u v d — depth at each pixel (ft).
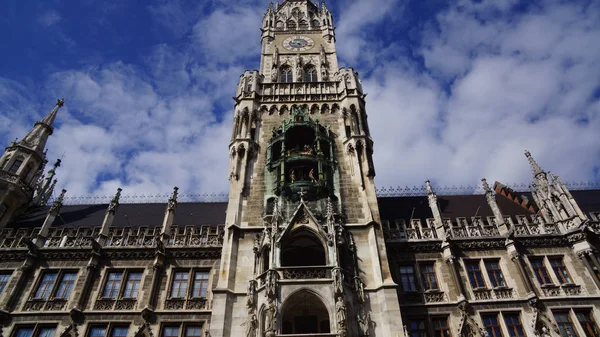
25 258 107.76
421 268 104.27
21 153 140.26
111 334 95.20
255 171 117.08
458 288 98.48
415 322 94.89
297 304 91.50
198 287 103.30
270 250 93.09
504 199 138.72
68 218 131.75
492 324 94.02
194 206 141.49
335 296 84.69
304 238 102.22
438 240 107.04
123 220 130.21
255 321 84.38
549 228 110.22
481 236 108.58
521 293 98.32
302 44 168.86
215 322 86.22
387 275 93.04
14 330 95.35
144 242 111.14
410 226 111.45
